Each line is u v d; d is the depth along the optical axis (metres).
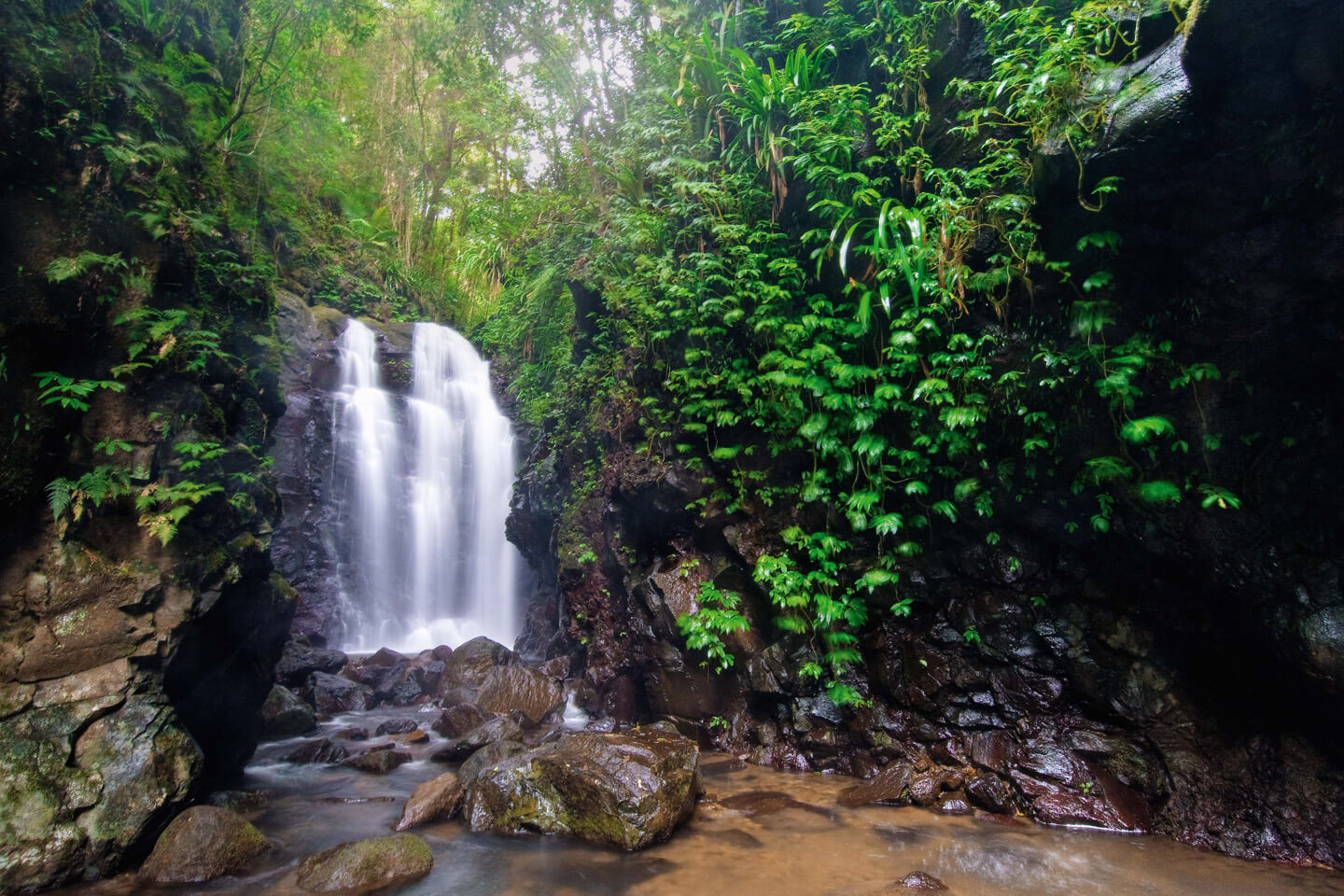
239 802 5.14
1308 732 4.26
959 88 5.29
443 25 11.34
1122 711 4.90
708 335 6.60
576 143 9.93
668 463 6.91
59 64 4.54
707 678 6.62
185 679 4.93
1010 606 5.39
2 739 3.84
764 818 4.80
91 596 4.29
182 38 6.62
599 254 8.11
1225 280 4.14
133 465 4.58
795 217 6.51
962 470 5.43
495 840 4.54
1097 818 4.61
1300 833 4.09
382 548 13.49
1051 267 4.63
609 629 7.94
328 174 16.33
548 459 10.16
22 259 4.31
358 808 5.22
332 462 12.96
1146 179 4.04
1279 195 3.76
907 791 5.06
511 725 6.68
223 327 5.76
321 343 13.44
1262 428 4.28
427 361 15.29
